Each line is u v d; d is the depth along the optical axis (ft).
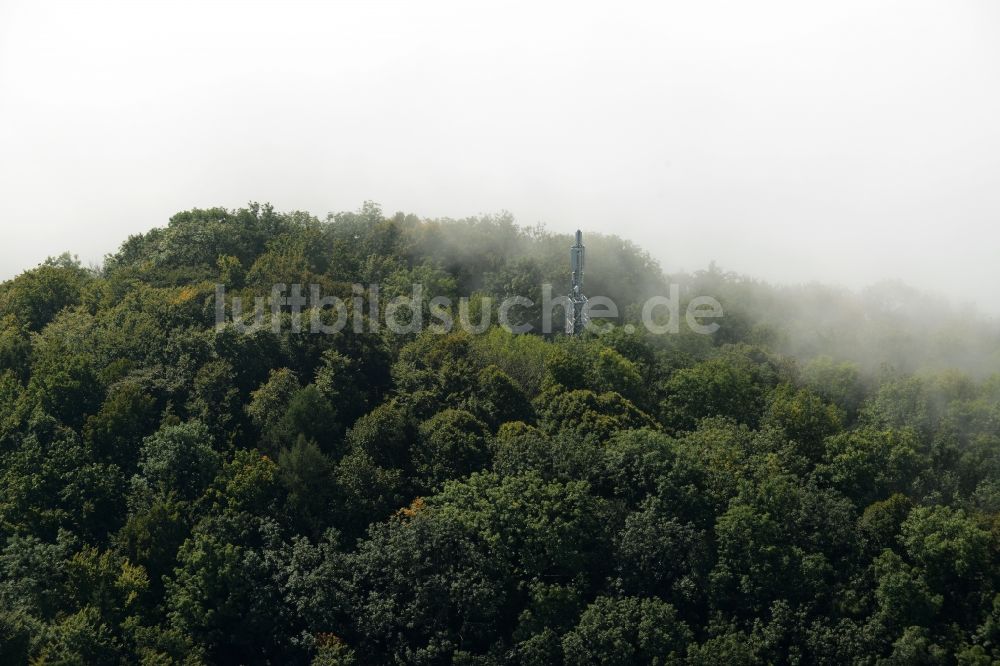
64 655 400.88
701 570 461.78
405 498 492.13
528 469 488.02
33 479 471.21
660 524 468.75
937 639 437.17
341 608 443.32
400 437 513.45
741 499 477.36
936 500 493.36
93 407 521.65
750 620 450.30
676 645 432.66
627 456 497.87
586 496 472.85
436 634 439.63
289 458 486.38
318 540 474.08
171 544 456.04
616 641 426.51
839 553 472.85
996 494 496.23
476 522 461.37
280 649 439.63
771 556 458.09
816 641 435.94
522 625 440.45
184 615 432.66
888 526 476.95
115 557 450.71
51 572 435.53
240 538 461.78
